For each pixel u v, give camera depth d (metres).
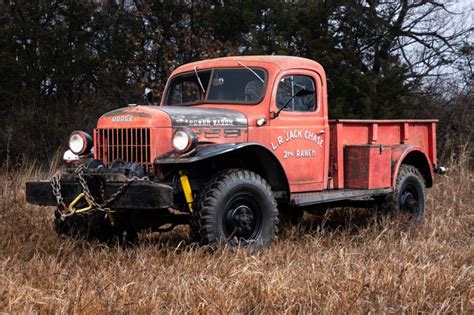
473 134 15.93
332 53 16.11
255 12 17.02
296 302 4.79
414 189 8.61
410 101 17.00
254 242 6.52
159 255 6.36
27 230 7.30
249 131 7.05
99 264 5.97
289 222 8.19
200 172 6.70
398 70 16.09
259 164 6.98
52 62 16.88
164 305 4.73
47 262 5.89
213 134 6.78
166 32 18.22
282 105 7.34
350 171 7.90
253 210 6.68
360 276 5.33
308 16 16.69
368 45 17.56
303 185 7.46
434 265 5.80
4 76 16.36
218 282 5.12
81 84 18.05
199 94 7.67
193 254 6.07
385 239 7.27
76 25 17.41
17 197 9.02
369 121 8.20
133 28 17.98
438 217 8.72
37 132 16.22
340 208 9.16
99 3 18.14
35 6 16.77
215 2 18.17
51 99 17.30
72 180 6.51
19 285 5.14
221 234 6.35
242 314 4.62
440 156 15.65
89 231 7.02
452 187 11.03
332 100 15.90
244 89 7.37
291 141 7.36
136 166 6.34
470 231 8.05
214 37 18.20
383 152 8.01
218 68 7.61
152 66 18.16
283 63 7.41
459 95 17.00
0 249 6.53
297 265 5.82
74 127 16.75
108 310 4.58
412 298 4.93
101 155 6.78
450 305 4.83
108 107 17.58
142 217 6.83
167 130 6.52
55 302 4.70
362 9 16.98
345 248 6.59
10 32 16.64
